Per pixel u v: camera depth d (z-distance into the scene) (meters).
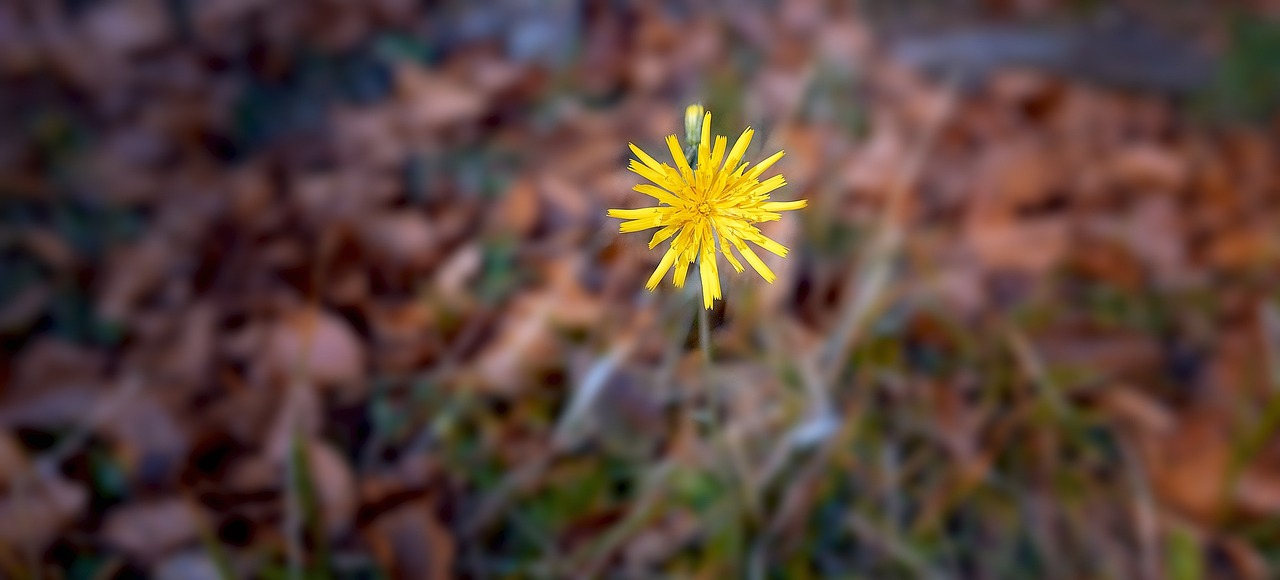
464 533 0.24
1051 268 0.29
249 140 0.32
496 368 0.26
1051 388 0.25
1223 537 0.23
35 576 0.22
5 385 0.25
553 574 0.23
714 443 0.23
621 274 0.27
